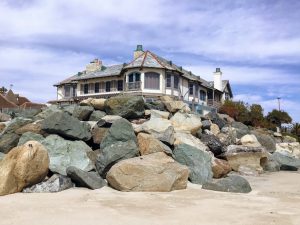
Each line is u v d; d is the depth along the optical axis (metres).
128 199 12.62
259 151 23.39
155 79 49.88
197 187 15.92
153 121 20.05
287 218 10.30
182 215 10.48
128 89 49.94
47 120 18.84
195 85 58.44
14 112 32.56
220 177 19.08
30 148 13.80
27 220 9.47
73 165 16.48
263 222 9.79
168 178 14.69
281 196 14.45
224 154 22.64
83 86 58.91
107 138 18.47
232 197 13.74
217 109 48.66
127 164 14.54
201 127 24.27
